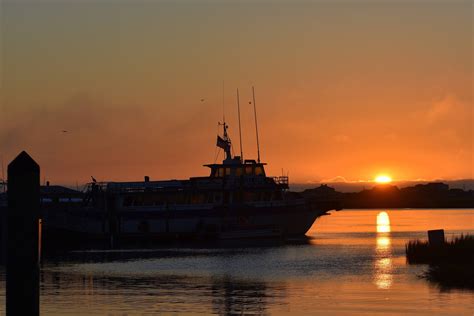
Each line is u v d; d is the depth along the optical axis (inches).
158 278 4665.4
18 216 1689.2
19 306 1692.9
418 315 3149.6
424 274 4426.7
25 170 1688.0
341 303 3506.4
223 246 7504.9
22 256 1691.7
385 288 3944.4
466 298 3511.3
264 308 3410.4
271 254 6461.6
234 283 4357.8
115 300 3688.5
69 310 3388.3
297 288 4087.1
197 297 3782.0
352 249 6958.7
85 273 5002.5
